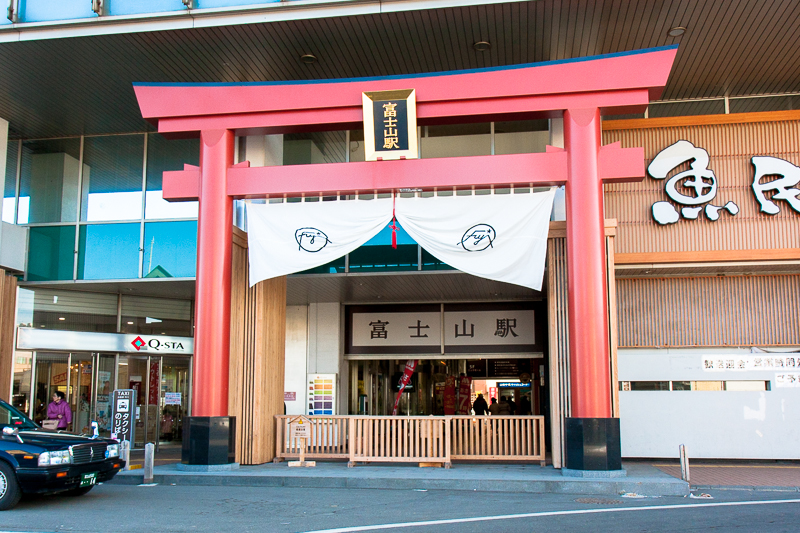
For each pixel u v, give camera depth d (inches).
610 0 461.4
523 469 501.7
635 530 301.9
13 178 674.2
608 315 492.7
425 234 498.3
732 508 362.6
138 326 723.4
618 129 602.9
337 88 503.2
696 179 587.5
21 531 301.3
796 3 464.1
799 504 377.1
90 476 382.6
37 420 635.5
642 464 555.2
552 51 543.2
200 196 515.5
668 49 468.4
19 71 548.1
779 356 592.1
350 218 507.8
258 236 518.3
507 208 490.6
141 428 707.4
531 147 609.0
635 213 593.6
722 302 604.4
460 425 539.5
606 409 457.1
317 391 749.9
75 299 685.3
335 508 366.0
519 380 783.1
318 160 642.2
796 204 570.6
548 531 299.9
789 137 584.7
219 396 494.9
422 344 767.1
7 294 624.1
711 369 598.2
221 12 486.9
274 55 541.3
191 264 622.5
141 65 546.6
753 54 538.6
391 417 528.7
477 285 668.1
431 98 492.4
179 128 525.0
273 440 562.9
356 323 783.7
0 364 606.5
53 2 508.7
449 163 494.9
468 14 481.7
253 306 549.0
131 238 637.9
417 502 388.2
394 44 528.7
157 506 370.6
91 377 681.0
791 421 584.7
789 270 589.9
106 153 665.0
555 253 513.3
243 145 591.8
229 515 343.6
